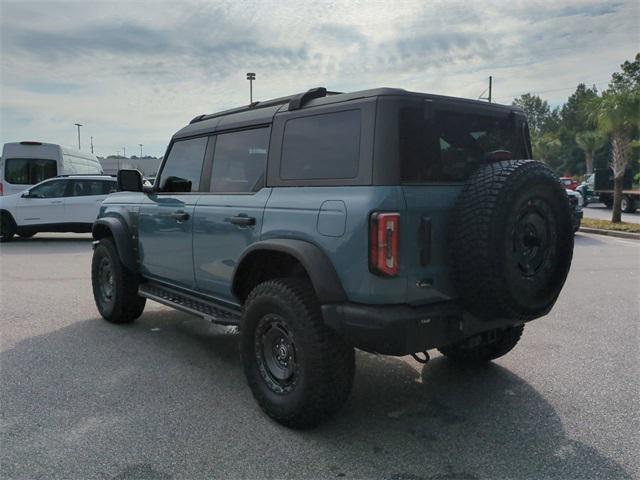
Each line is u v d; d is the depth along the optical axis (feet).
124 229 18.57
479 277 10.24
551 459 10.25
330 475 9.71
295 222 11.48
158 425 11.64
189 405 12.71
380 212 9.95
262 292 11.78
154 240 17.17
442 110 11.55
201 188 15.33
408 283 10.27
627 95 53.67
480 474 9.75
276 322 11.68
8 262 35.24
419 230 10.34
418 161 10.77
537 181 10.58
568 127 253.03
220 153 14.75
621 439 11.00
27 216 46.75
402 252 10.13
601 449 10.61
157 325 19.84
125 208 19.02
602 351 16.47
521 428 11.53
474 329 11.22
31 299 24.03
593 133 157.28
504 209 10.09
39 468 9.89
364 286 10.11
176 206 15.90
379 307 10.19
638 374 14.57
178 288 16.85
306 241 11.21
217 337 18.39
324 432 11.35
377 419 12.00
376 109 10.51
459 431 11.41
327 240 10.71
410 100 10.78
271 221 12.14
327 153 11.35
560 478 9.59
